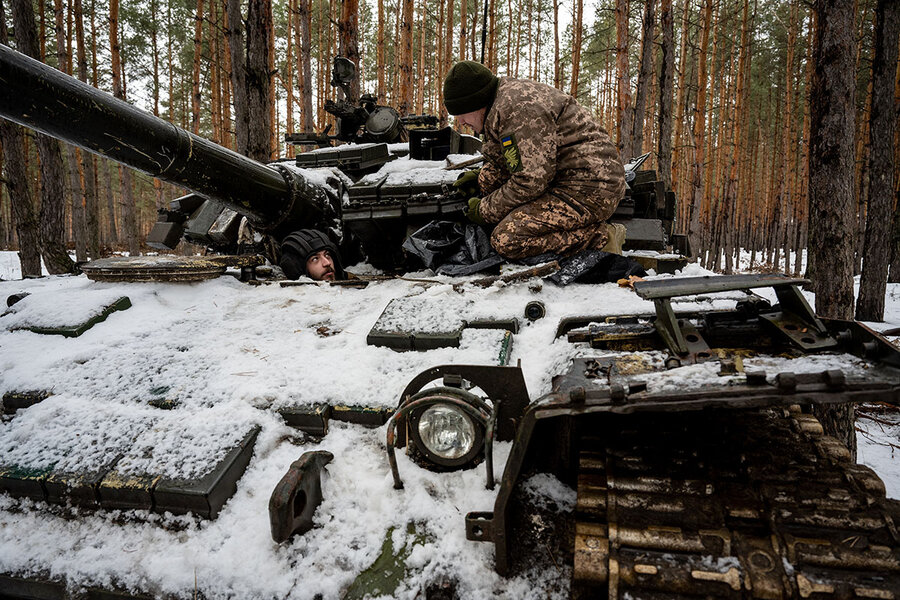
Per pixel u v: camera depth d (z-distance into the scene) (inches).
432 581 52.0
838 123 171.2
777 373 48.2
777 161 1120.2
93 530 61.5
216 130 842.8
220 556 56.1
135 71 936.9
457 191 127.7
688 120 888.9
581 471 54.7
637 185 173.3
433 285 113.0
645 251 155.7
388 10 999.6
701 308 82.7
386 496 61.5
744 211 1284.4
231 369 84.0
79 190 641.0
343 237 150.4
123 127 100.7
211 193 122.4
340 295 116.7
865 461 174.2
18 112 89.4
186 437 68.2
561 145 114.3
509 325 90.8
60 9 575.5
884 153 357.4
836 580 41.2
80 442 69.8
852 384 42.2
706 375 49.9
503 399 64.7
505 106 111.0
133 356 92.1
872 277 365.1
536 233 113.5
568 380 55.0
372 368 81.0
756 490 49.2
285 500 53.6
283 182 134.4
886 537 43.6
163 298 121.0
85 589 55.6
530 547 53.8
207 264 127.6
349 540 57.0
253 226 145.9
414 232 129.0
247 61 368.2
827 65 171.9
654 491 49.8
